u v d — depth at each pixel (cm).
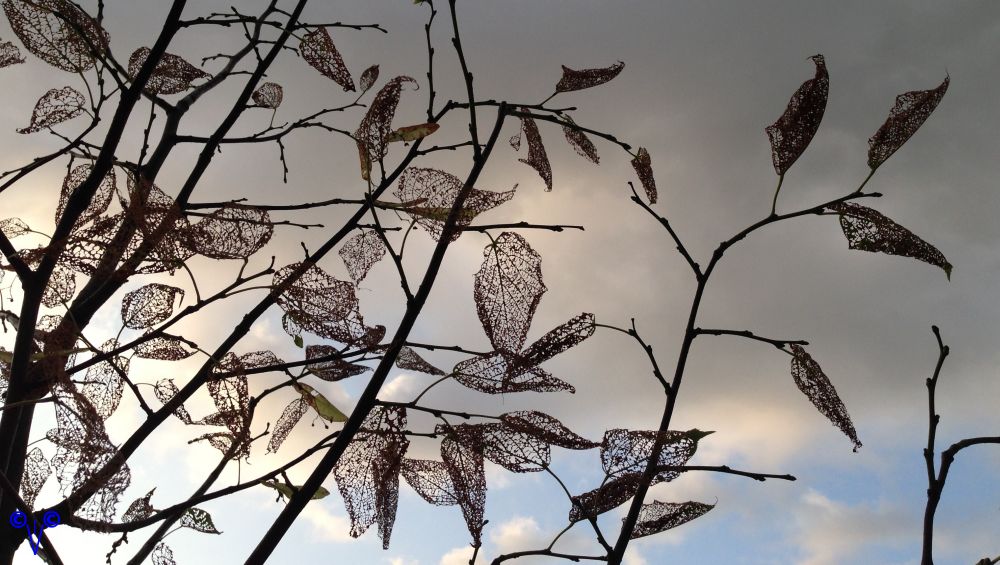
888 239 80
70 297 88
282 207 94
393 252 82
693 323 85
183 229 82
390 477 81
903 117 81
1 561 81
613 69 90
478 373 81
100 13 102
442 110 89
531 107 90
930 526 77
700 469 79
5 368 95
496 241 80
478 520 80
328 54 97
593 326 82
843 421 80
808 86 83
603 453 81
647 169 90
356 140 83
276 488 95
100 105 98
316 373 93
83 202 89
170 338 88
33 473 89
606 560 79
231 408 87
